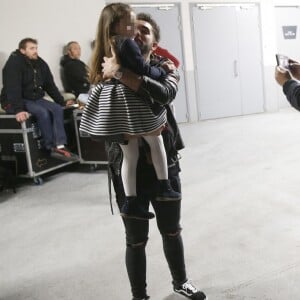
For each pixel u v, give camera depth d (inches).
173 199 74.5
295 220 120.4
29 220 140.6
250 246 106.8
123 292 91.1
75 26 238.8
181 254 81.3
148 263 102.2
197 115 325.4
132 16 64.5
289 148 209.3
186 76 316.8
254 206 134.0
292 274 92.1
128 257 76.6
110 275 98.9
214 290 88.4
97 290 92.8
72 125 200.4
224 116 334.6
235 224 121.2
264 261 98.8
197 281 92.3
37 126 183.6
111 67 63.6
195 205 139.3
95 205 150.3
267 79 346.3
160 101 65.8
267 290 86.7
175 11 306.0
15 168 183.5
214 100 329.4
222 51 326.3
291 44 367.9
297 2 362.3
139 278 77.0
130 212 71.6
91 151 196.1
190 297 83.1
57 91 202.8
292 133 246.7
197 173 178.2
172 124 75.0
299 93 61.4
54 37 229.8
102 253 110.9
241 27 330.6
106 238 120.3
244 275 93.4
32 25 219.5
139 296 78.2
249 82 340.2
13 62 182.5
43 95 193.8
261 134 251.6
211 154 210.8
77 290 93.5
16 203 160.2
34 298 92.0
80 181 184.7
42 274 102.4
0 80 206.7
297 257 99.4
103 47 67.0
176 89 68.9
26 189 179.0
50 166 189.5
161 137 72.4
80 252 112.7
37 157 182.9
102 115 66.0
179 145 77.1
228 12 323.9
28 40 188.2
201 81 323.0
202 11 315.0
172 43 309.0
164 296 87.7
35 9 220.2
